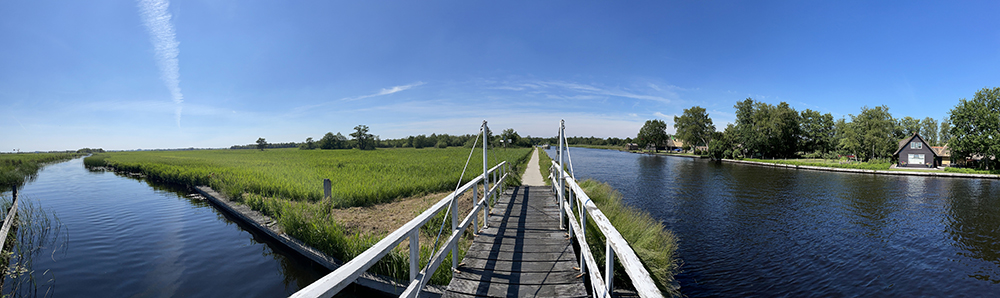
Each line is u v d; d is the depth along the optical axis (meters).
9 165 30.28
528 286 3.94
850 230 11.48
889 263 8.66
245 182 13.84
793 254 9.06
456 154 45.25
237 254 7.66
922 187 22.45
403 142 109.94
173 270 6.79
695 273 7.76
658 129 94.81
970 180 26.72
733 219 12.63
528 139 91.12
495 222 6.96
